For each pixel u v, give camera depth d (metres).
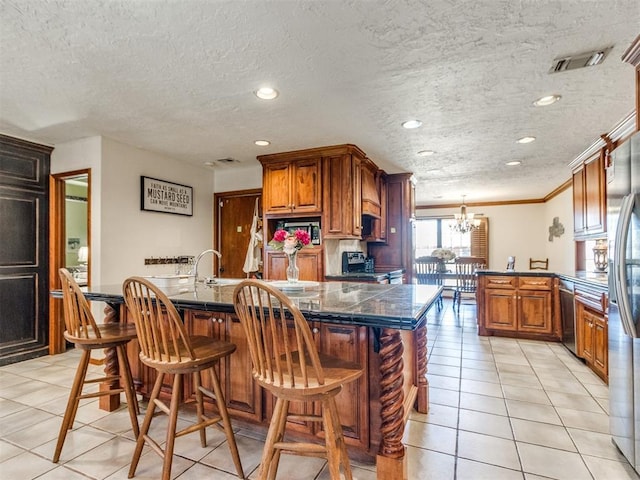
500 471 1.79
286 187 4.11
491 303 4.54
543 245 7.73
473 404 2.56
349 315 1.51
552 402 2.58
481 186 6.34
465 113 2.94
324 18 1.76
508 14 1.73
